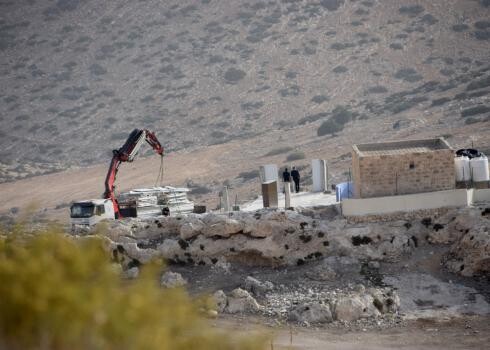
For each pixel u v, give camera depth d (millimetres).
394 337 109562
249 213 143125
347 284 129750
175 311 26703
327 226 139625
